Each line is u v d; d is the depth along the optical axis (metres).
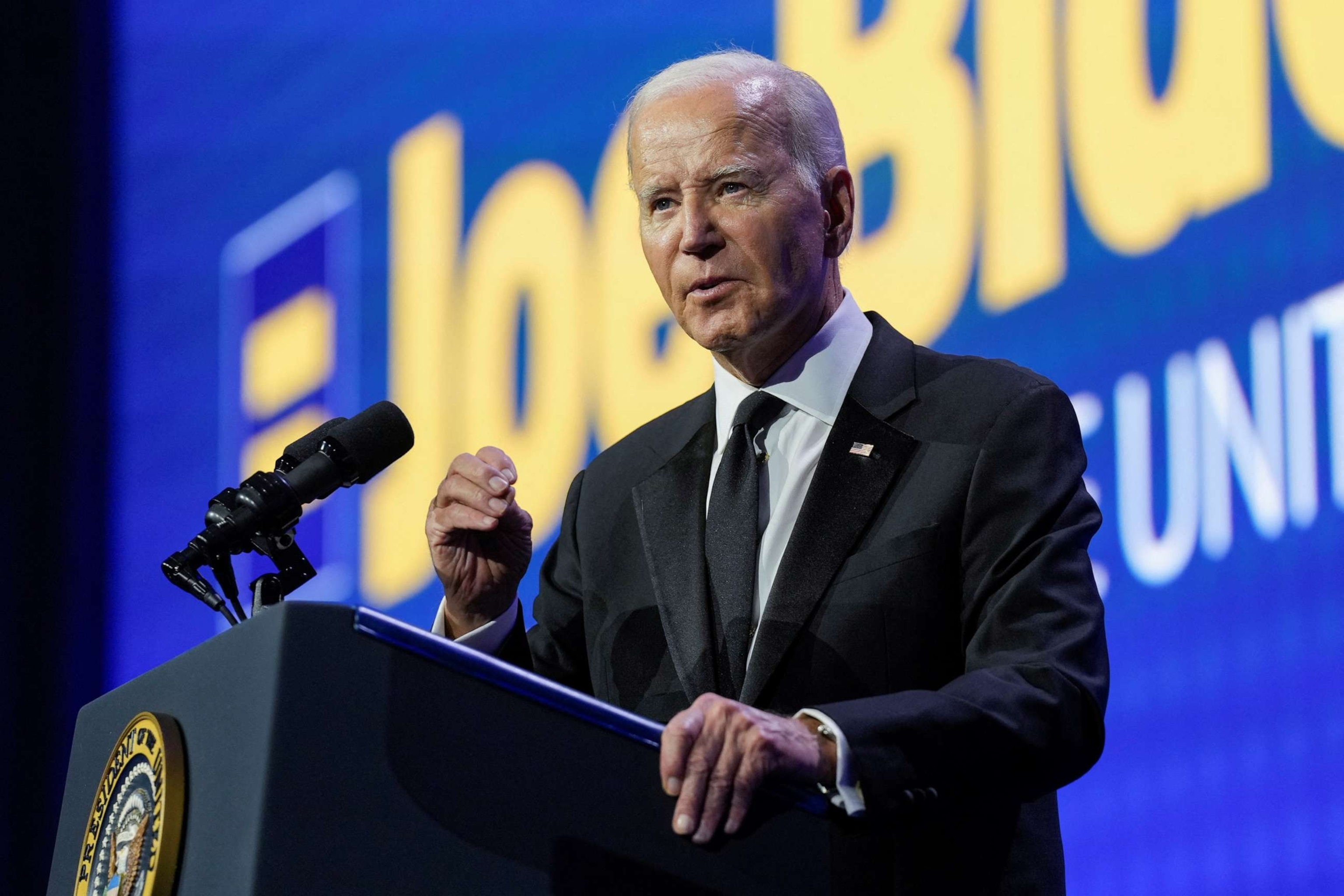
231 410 12.34
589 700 3.50
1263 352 9.16
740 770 3.45
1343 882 8.64
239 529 4.48
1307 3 9.27
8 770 12.42
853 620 4.64
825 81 10.73
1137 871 9.13
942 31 10.34
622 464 5.67
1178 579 9.24
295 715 3.25
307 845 3.21
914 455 4.87
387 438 4.74
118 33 13.08
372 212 12.06
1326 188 9.13
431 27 12.08
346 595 11.59
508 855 3.40
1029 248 9.92
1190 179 9.49
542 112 11.60
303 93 12.47
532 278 11.41
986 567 4.62
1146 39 9.73
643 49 11.35
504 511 4.88
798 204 5.05
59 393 12.77
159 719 3.64
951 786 3.82
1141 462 9.43
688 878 3.60
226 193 12.62
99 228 12.91
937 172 10.25
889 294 10.31
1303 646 8.87
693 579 4.99
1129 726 9.26
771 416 5.20
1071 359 9.72
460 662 3.40
